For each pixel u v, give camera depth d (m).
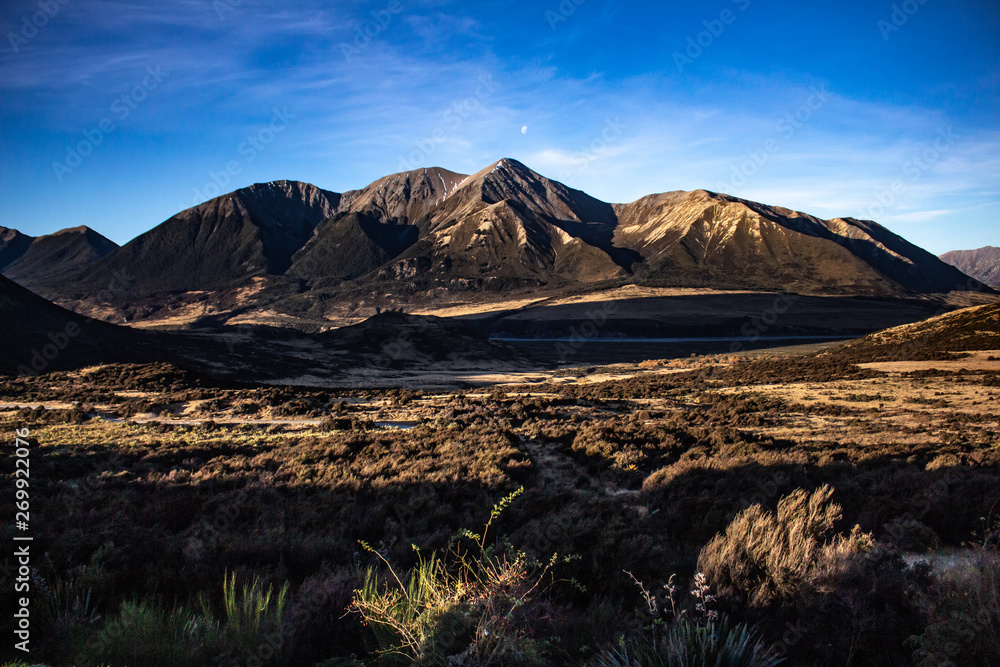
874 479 10.84
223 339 100.88
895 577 4.66
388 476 13.11
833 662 4.00
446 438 20.08
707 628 3.64
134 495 10.41
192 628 4.07
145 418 34.19
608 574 5.39
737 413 34.00
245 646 3.92
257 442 21.69
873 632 4.05
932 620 3.94
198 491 11.25
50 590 4.59
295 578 5.91
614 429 22.55
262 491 11.10
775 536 5.21
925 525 7.59
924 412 32.69
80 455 17.77
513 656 3.56
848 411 34.94
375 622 4.15
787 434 25.14
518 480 12.95
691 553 6.76
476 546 6.46
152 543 6.38
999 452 16.19
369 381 80.88
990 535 6.25
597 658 3.73
